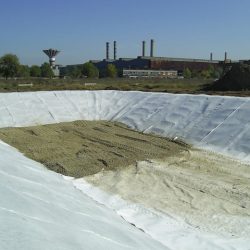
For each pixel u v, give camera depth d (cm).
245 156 1462
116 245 608
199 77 8750
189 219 1003
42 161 1491
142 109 2291
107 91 2728
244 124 1648
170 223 975
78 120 2370
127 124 2197
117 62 11481
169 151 1623
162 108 2177
